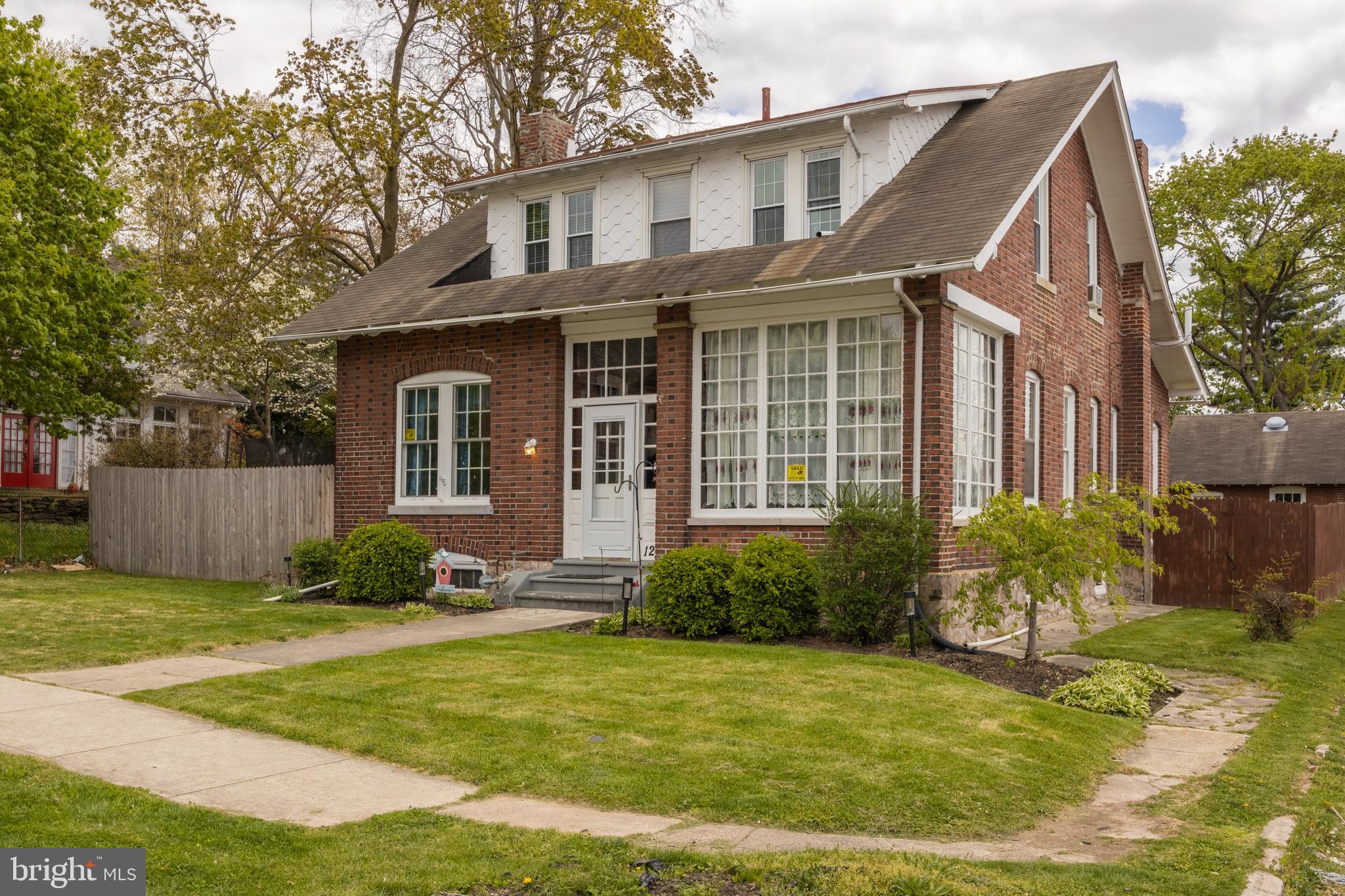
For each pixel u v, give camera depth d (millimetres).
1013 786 6938
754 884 4969
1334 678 12039
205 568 19516
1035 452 15641
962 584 12102
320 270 30328
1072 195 17266
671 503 14195
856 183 14680
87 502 28219
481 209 21453
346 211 30922
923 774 6941
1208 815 6664
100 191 22375
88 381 24047
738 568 12117
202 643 11367
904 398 12664
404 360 17406
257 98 31141
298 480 18500
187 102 24953
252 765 6934
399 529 15570
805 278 12445
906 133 14922
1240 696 10742
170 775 6617
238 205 30547
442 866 5117
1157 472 22953
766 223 15477
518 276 17344
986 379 14266
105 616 13141
